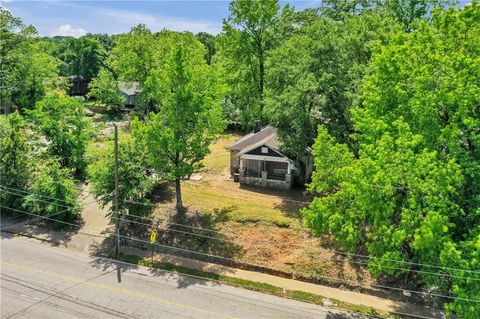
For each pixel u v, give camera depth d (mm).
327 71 25094
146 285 19984
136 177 23859
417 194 14172
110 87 58812
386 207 14391
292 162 28969
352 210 16109
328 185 18109
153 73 23562
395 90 16812
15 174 27047
